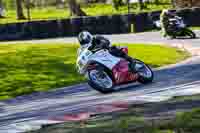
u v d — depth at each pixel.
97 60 31.47
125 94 30.05
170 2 134.38
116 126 15.38
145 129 13.98
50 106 29.42
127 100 27.33
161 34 76.69
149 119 16.06
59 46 72.25
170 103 20.20
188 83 31.64
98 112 24.41
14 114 28.08
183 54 54.62
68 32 95.19
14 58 59.56
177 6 117.94
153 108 19.31
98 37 31.89
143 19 92.56
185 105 19.05
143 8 139.62
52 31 95.81
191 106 18.58
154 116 16.88
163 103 20.58
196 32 80.81
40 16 147.00
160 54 55.50
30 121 24.50
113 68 31.58
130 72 32.12
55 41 85.00
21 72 47.84
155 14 92.31
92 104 27.67
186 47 60.66
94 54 31.53
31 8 188.50
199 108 17.27
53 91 36.38
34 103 31.72
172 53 55.97
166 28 74.38
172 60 50.28
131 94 29.69
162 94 28.12
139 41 73.75
